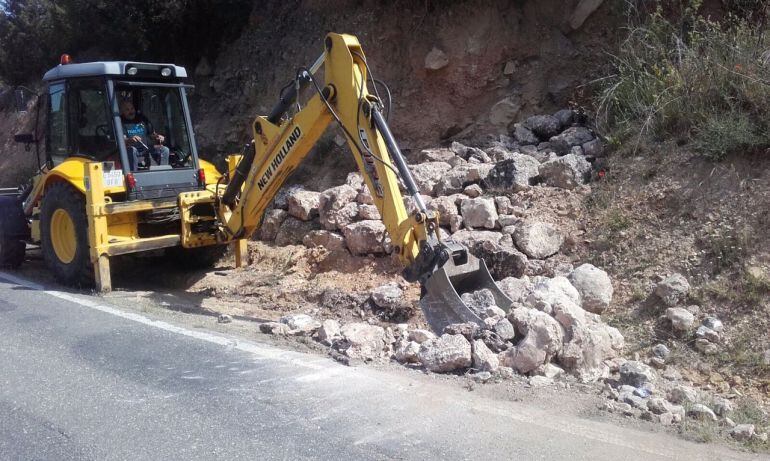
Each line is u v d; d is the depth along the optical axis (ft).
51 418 15.74
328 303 25.14
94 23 49.11
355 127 21.49
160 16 45.96
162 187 28.81
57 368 18.65
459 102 35.19
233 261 32.81
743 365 18.92
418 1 36.91
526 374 18.08
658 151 26.45
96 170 26.86
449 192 28.96
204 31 47.29
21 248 32.58
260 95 42.73
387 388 17.20
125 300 26.13
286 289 27.53
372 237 27.50
